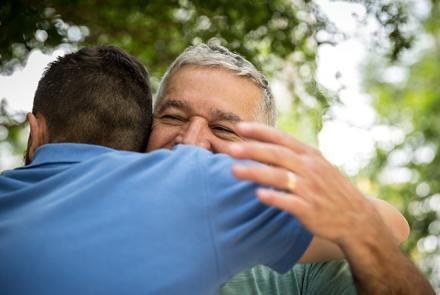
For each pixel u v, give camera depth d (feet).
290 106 16.40
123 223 5.15
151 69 15.84
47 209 5.25
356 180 31.91
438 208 29.50
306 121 16.63
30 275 4.99
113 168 5.58
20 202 5.50
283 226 5.48
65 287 4.93
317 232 5.04
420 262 28.09
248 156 4.84
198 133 7.82
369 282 5.41
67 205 5.25
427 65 41.96
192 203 5.28
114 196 5.31
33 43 13.56
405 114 39.29
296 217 5.00
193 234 5.18
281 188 4.88
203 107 7.92
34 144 6.50
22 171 5.82
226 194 5.36
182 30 14.76
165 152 5.71
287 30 14.53
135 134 6.72
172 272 5.02
